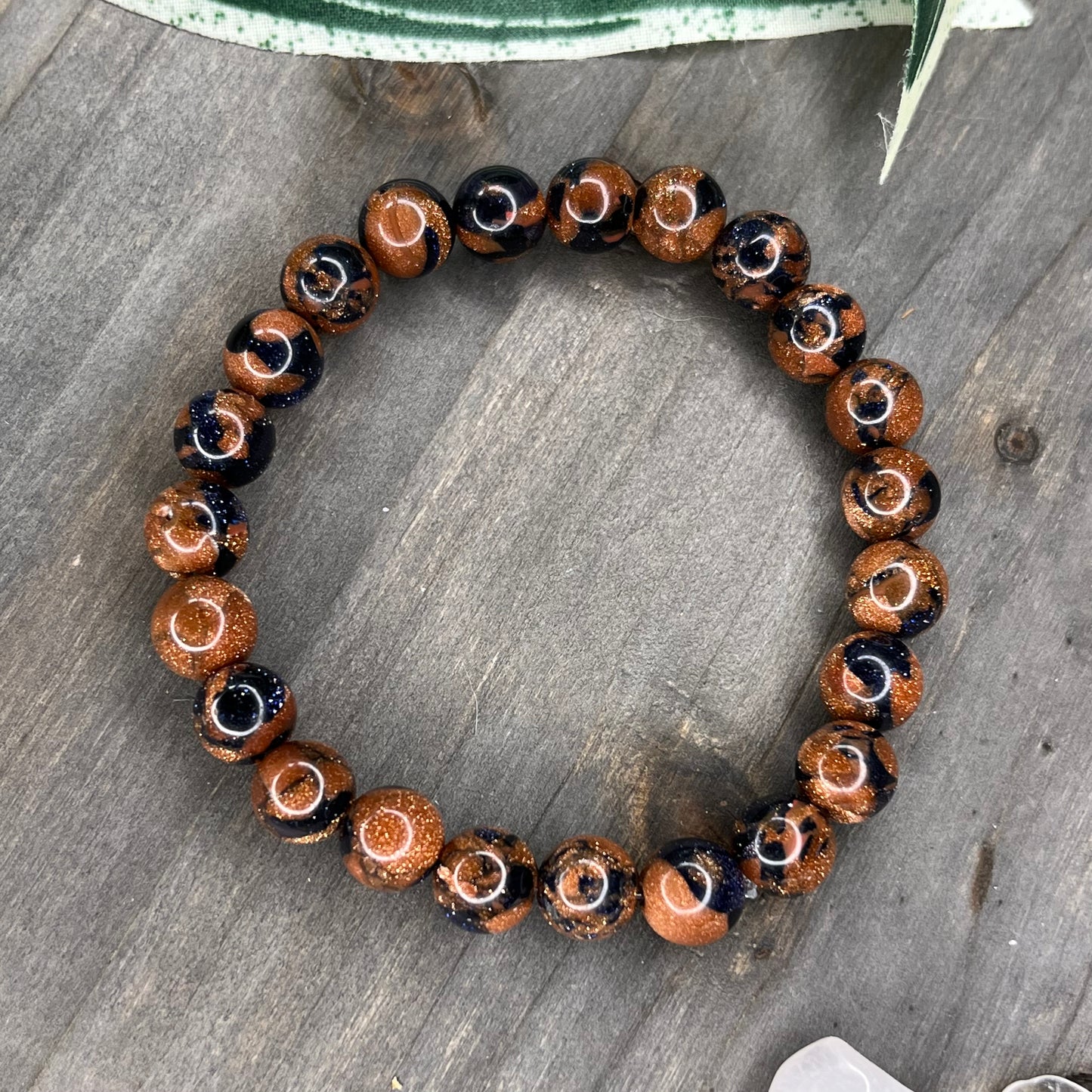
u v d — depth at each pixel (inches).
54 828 3.9
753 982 3.9
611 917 3.7
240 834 3.9
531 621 4.1
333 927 3.9
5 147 4.1
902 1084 3.9
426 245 3.9
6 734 3.9
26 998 3.8
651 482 4.1
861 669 3.8
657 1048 3.9
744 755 4.0
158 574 4.0
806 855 3.7
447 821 4.0
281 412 4.1
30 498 4.0
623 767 4.0
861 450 4.0
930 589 3.8
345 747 4.0
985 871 4.0
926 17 3.8
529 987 3.9
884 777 3.7
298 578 4.0
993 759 4.1
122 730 4.0
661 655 4.1
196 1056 3.8
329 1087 3.8
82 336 4.1
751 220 3.9
